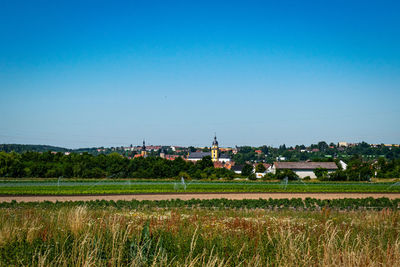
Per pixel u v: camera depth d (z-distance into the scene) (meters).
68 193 44.03
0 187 50.88
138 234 9.51
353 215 18.89
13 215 16.16
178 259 8.13
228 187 55.41
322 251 9.14
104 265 7.94
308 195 42.94
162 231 10.34
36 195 41.81
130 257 8.30
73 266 7.64
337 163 109.50
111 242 9.04
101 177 87.44
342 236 10.63
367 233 11.46
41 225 11.34
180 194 43.34
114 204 29.25
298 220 15.07
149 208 27.08
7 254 8.04
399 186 60.09
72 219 11.50
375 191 48.34
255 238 10.11
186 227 12.84
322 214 17.33
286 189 52.81
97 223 11.24
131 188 51.78
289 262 7.93
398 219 14.62
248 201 31.83
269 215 19.20
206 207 29.22
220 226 12.72
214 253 8.73
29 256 7.94
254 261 8.05
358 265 7.61
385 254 8.48
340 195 43.06
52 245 8.53
